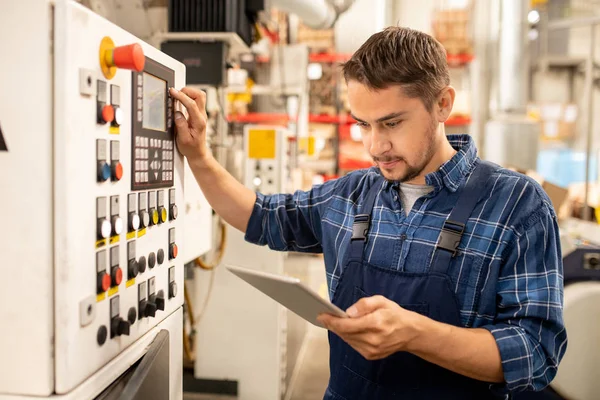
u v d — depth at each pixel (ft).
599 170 16.05
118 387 2.68
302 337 11.14
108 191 2.56
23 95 2.18
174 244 3.43
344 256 3.79
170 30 6.66
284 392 8.65
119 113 2.59
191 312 7.38
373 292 3.47
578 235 8.43
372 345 2.75
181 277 3.59
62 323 2.24
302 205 4.34
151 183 3.06
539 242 3.18
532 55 20.01
